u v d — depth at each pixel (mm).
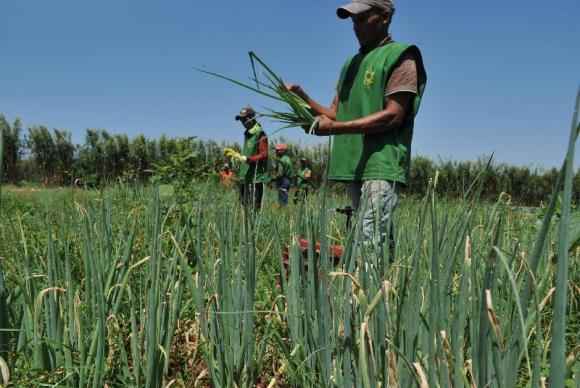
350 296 1525
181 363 2330
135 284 2461
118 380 2068
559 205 2260
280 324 2277
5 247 2973
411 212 3031
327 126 3229
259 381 2234
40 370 1737
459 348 1359
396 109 3305
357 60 3697
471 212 1436
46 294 1942
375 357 1480
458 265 2090
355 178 3459
